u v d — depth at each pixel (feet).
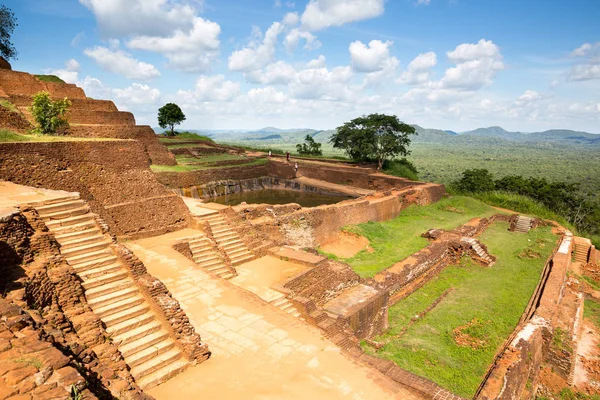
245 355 34.37
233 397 29.07
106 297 35.45
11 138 57.93
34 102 80.48
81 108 111.75
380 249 83.56
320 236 88.58
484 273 80.23
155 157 134.31
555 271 70.69
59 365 17.89
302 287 53.62
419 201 131.03
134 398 22.50
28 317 22.09
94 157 62.28
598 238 133.39
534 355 46.19
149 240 57.57
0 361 17.57
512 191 171.12
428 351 49.49
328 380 31.96
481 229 110.01
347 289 60.49
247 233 66.08
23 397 15.60
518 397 40.14
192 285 45.06
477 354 49.73
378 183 156.04
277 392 29.89
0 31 113.50
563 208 161.79
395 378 38.01
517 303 64.69
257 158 197.57
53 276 31.32
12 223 30.76
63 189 54.70
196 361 32.83
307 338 37.70
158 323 35.40
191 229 63.67
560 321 56.24
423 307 64.69
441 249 84.12
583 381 48.78
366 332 55.31
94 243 40.16
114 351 29.32
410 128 180.75
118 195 62.80
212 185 145.48
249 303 42.78
